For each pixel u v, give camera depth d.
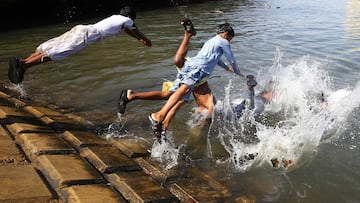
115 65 9.83
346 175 4.75
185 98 5.68
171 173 4.66
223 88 7.89
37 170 4.18
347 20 16.94
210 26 16.08
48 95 7.62
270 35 13.57
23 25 17.56
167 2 25.22
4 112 5.81
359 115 6.32
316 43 11.95
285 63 9.50
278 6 23.97
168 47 11.88
